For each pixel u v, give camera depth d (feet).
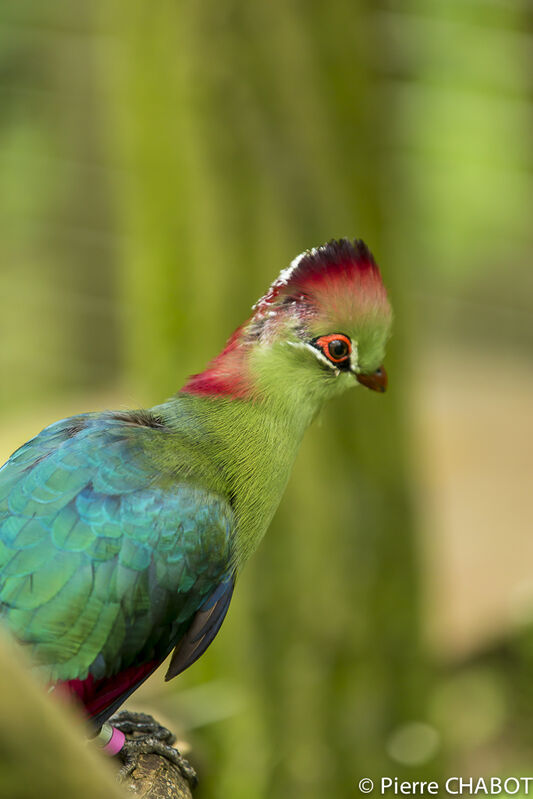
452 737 42.63
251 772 34.63
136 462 17.44
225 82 31.27
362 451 33.58
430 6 45.65
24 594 15.93
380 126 34.32
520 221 51.39
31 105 58.39
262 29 31.09
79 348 63.41
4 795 9.45
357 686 34.81
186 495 17.40
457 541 50.80
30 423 56.59
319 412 20.76
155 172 33.09
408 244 42.37
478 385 63.16
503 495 53.93
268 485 19.25
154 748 19.16
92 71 57.31
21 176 59.62
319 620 34.12
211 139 31.65
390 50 46.09
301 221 32.04
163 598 17.02
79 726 15.64
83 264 62.39
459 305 65.82
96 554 16.37
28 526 16.34
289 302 19.65
